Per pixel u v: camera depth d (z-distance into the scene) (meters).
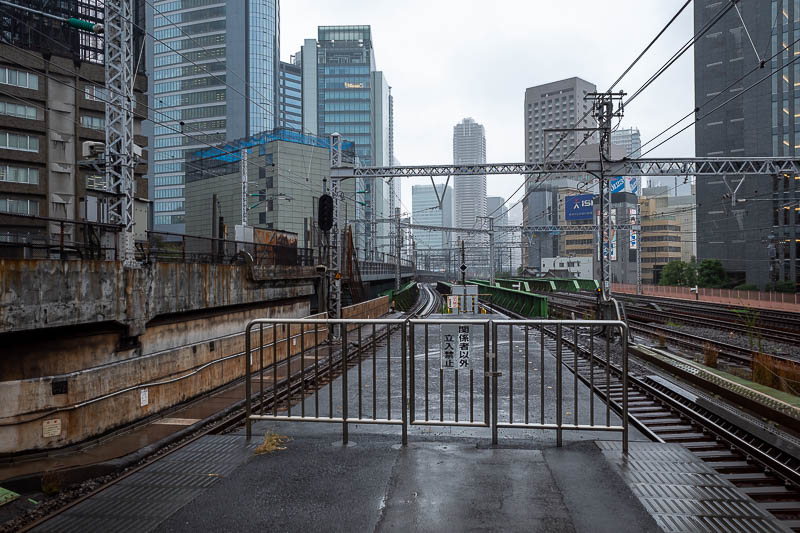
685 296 52.91
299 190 74.81
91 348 9.13
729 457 6.75
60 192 40.75
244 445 5.80
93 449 8.14
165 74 121.12
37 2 40.72
